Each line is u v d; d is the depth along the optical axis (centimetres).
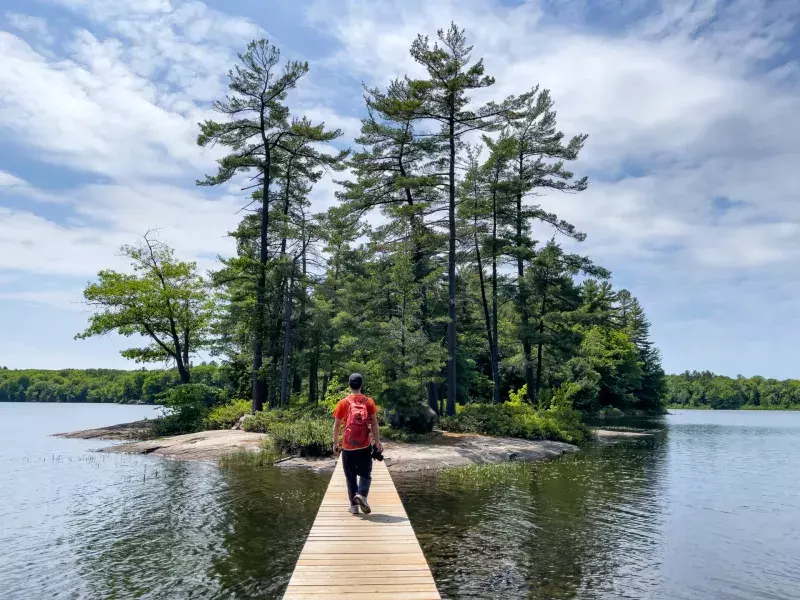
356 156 3192
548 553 937
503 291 3491
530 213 3606
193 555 905
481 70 2788
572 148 3622
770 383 12050
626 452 2509
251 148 3234
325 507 896
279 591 753
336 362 3225
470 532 1057
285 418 2647
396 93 2964
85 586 777
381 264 3284
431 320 2956
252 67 3066
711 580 826
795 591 786
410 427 2428
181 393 3039
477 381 4766
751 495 1500
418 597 516
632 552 953
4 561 883
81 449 2391
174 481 1569
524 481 1641
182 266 3719
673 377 13525
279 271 3081
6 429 3825
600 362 5828
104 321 3409
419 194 3278
